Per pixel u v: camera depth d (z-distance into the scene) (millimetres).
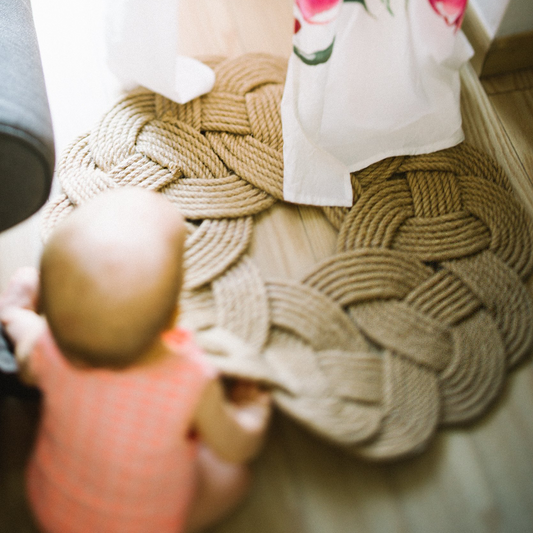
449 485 706
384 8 773
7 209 625
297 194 890
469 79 1051
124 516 557
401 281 824
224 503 663
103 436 534
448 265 842
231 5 1124
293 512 688
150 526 568
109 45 918
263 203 889
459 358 771
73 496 560
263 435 693
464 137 975
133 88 1002
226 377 723
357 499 696
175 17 817
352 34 792
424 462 719
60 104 1000
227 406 612
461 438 735
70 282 465
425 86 910
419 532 677
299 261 859
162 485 562
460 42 915
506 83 1050
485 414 749
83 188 875
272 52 1066
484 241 861
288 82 814
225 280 814
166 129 937
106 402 528
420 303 812
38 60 650
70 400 536
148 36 854
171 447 553
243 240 854
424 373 757
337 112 889
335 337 778
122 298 466
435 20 826
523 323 800
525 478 710
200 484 654
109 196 521
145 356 526
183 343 587
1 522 673
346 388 735
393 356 768
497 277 830
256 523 682
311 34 741
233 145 927
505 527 682
